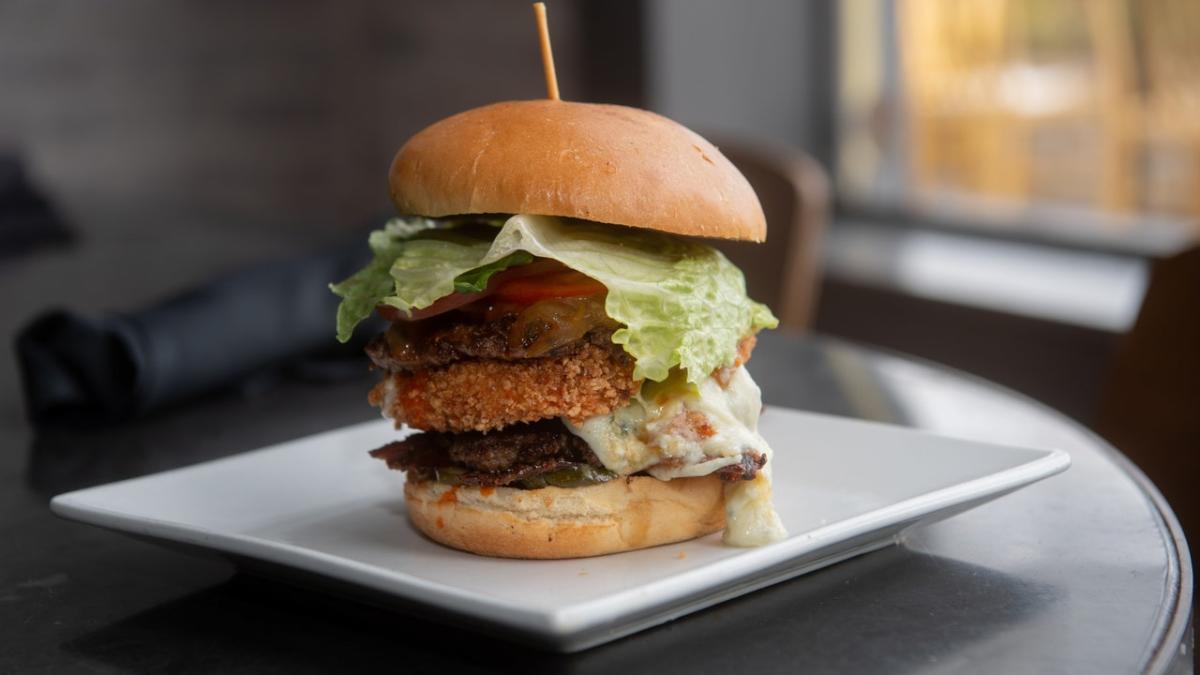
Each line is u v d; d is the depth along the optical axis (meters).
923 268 1.44
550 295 0.57
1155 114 1.31
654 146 0.58
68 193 1.83
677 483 0.58
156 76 1.91
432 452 0.59
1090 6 1.35
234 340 0.77
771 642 0.51
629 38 1.63
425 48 1.92
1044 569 0.56
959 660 0.50
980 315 1.29
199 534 0.55
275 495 0.63
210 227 1.53
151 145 1.92
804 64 1.68
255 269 0.81
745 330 0.59
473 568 0.57
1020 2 1.43
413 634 0.53
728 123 1.65
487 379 0.57
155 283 1.13
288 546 0.53
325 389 0.81
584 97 1.72
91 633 0.53
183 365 0.75
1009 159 1.48
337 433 0.69
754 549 0.56
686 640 0.51
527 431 0.58
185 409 0.78
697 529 0.58
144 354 0.74
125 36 1.88
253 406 0.78
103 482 0.68
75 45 1.85
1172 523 0.59
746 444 0.57
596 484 0.57
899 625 0.52
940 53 1.54
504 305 0.58
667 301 0.57
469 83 1.88
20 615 0.55
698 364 0.56
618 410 0.57
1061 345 1.23
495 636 0.51
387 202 2.01
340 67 1.99
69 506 0.59
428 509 0.59
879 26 1.62
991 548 0.58
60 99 1.85
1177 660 0.50
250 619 0.54
